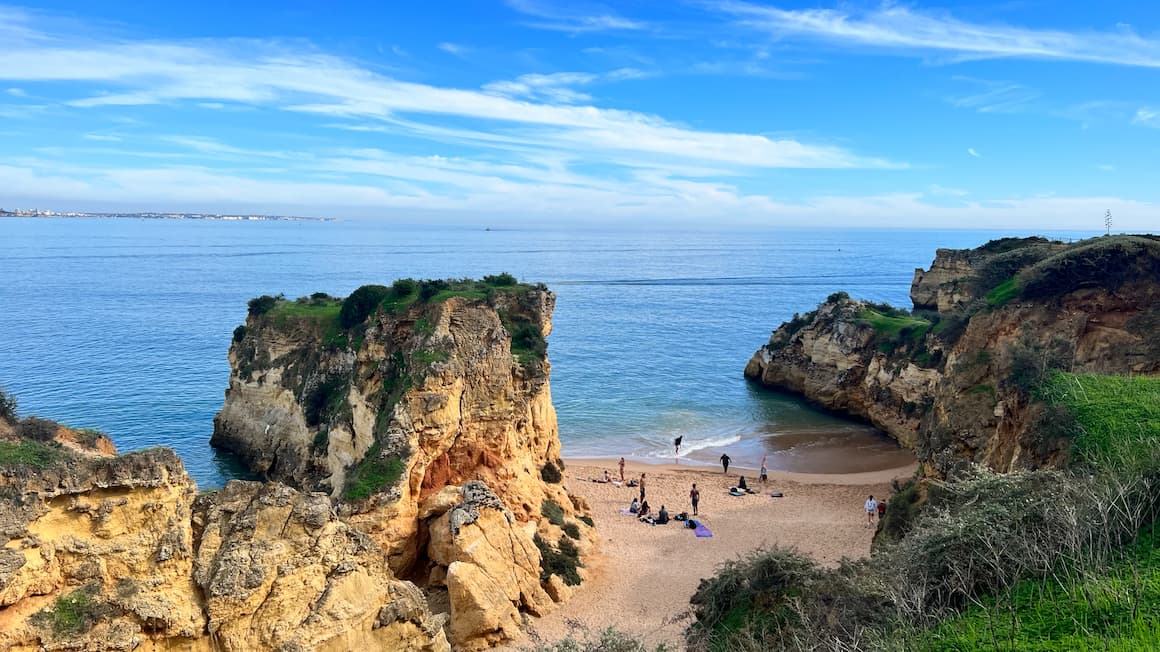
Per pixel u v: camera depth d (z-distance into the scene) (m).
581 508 41.81
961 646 15.53
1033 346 30.72
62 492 16.48
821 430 66.12
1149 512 18.50
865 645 17.03
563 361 92.50
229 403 52.75
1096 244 37.59
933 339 59.72
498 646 27.09
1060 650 14.52
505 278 44.25
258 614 18.02
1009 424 28.45
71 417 58.22
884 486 49.03
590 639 27.02
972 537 18.75
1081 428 24.16
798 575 22.97
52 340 89.19
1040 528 18.56
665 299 164.88
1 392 24.02
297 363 49.03
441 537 29.83
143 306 123.38
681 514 42.59
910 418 60.28
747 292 181.38
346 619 19.23
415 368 33.97
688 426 67.12
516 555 30.47
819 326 76.62
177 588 17.48
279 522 18.94
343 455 38.59
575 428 65.62
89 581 16.52
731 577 24.66
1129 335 35.00
